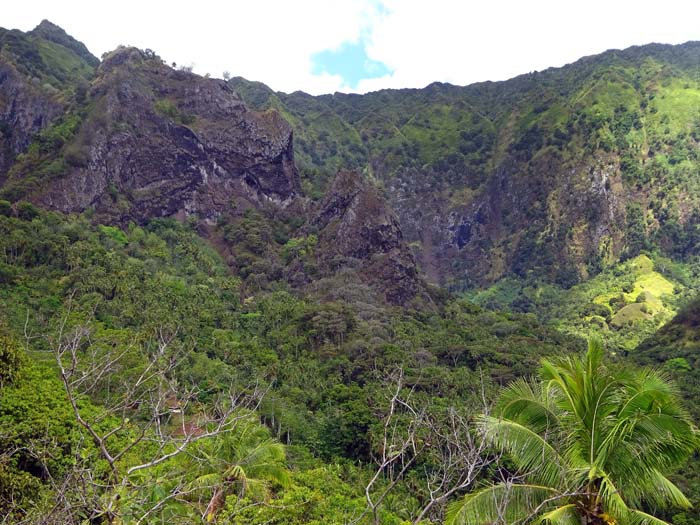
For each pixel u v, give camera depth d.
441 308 111.75
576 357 18.42
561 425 17.50
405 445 9.77
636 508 17.69
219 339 68.69
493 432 15.21
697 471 47.56
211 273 104.50
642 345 106.06
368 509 9.07
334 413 53.78
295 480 34.88
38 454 12.00
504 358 74.81
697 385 73.19
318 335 77.81
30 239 82.69
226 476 19.30
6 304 59.88
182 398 10.73
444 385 58.94
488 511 15.45
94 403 33.56
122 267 84.19
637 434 16.53
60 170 111.06
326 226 120.88
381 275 107.56
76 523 8.19
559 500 16.47
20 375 31.05
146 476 9.88
